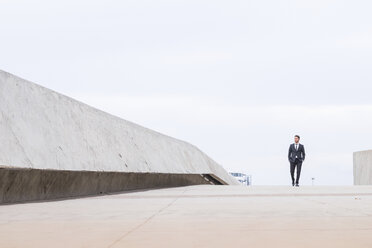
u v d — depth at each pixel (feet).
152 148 54.13
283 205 22.22
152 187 53.93
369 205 22.02
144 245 9.63
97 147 36.52
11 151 24.18
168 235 11.30
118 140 42.50
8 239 10.74
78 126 34.06
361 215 16.67
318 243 9.73
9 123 24.93
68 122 32.53
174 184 64.49
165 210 19.62
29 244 9.91
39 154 26.89
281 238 10.59
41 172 27.73
